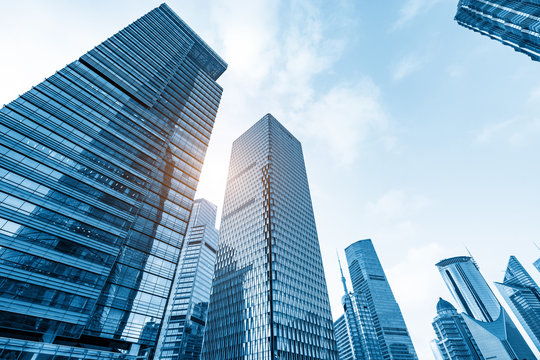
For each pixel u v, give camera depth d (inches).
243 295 3887.8
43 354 853.8
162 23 2942.9
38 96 1344.7
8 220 989.8
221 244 5177.2
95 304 1096.2
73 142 1359.5
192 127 2340.1
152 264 1434.5
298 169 6323.8
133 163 1609.3
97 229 1241.4
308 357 3211.1
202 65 3294.8
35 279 967.0
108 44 2004.2
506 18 3651.6
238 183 5954.7
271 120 6624.0
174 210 1732.3
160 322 1304.1
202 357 3750.0
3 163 1069.8
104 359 995.3
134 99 1910.7
